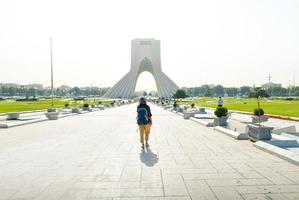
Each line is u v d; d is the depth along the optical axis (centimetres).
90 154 795
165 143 976
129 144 963
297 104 4231
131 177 570
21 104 4862
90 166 659
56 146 924
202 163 679
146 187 510
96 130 1385
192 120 1950
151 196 467
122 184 527
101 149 870
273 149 780
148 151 834
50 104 4906
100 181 546
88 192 487
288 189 495
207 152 812
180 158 736
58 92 16025
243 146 905
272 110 2794
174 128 1456
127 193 481
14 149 870
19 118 1992
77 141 1030
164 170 620
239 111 2742
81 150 854
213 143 969
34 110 3108
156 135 1184
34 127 1524
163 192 484
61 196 469
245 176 570
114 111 3259
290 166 645
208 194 473
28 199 457
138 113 885
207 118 1980
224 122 1452
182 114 2375
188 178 560
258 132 940
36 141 1031
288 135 1150
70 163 688
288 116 2025
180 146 914
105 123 1769
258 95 1677
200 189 498
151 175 583
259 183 527
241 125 1432
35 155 782
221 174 585
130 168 639
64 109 3156
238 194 473
